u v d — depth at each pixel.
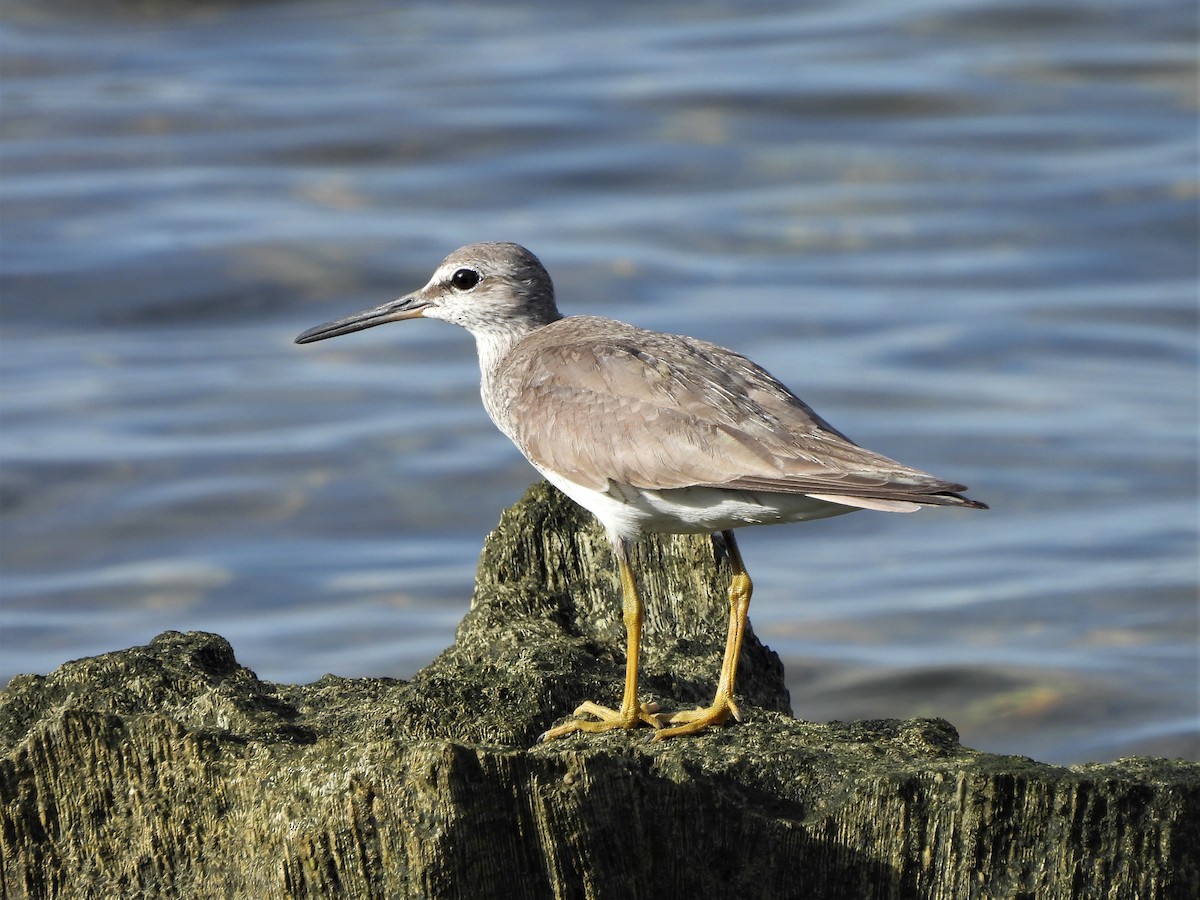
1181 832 7.04
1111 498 17.94
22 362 20.97
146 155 26.06
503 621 9.82
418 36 31.69
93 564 16.97
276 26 32.03
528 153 26.27
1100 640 15.22
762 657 10.09
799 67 29.06
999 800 6.98
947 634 15.46
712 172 25.83
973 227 24.22
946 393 20.12
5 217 23.88
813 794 7.32
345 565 16.92
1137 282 22.77
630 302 22.22
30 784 7.27
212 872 7.18
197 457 18.80
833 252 23.69
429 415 19.97
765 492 8.65
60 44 30.55
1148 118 27.14
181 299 22.25
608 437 9.03
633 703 8.66
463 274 11.04
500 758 6.67
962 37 30.28
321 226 23.72
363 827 6.69
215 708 8.23
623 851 6.82
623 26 31.91
